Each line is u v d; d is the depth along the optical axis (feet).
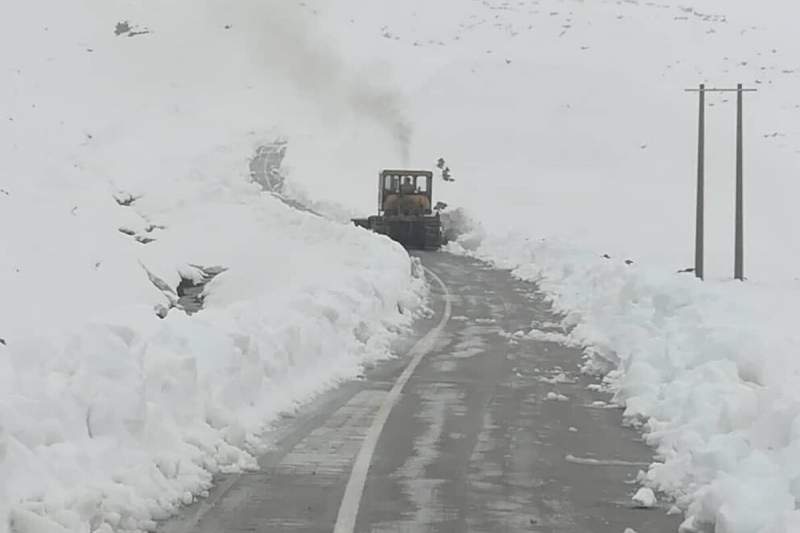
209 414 86.38
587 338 157.79
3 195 305.94
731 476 69.87
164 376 83.56
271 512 68.59
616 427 97.71
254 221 328.08
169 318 103.09
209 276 263.29
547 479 78.59
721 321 131.64
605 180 525.75
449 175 541.34
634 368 111.55
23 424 66.39
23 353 77.51
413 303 197.16
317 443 89.15
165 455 74.95
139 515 65.36
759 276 330.34
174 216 341.21
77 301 210.59
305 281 189.78
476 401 110.22
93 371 75.61
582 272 235.40
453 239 397.80
